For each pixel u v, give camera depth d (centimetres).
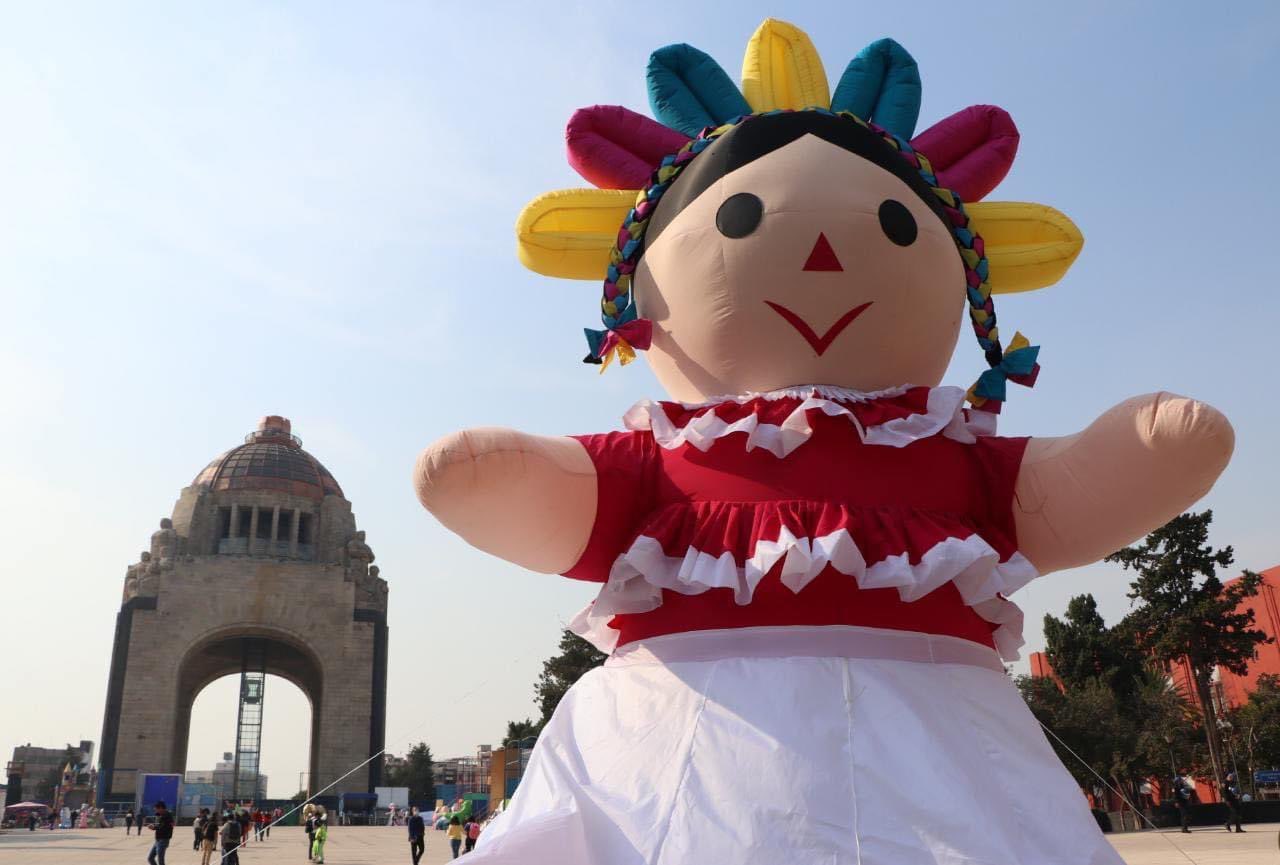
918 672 468
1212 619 3625
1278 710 4141
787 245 541
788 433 502
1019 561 509
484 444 471
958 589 499
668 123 676
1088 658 4400
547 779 467
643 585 504
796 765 426
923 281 564
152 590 6694
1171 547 3734
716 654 476
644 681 485
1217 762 3597
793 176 556
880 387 564
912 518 497
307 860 2942
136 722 6275
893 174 583
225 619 6675
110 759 6369
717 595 488
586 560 525
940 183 658
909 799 416
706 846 409
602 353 577
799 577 466
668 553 497
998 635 545
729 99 668
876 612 477
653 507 524
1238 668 3681
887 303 552
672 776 438
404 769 9444
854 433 515
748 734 441
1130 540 523
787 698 448
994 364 611
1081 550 535
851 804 415
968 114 686
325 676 6750
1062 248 657
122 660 6644
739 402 529
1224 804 3127
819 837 406
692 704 461
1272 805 3281
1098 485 502
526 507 486
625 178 639
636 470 527
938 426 520
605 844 424
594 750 471
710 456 517
